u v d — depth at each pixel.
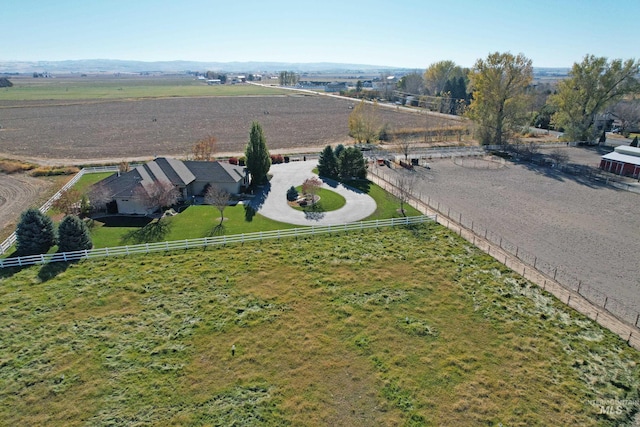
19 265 27.27
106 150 68.56
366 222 34.59
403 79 175.25
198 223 35.12
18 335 20.69
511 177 50.56
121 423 15.92
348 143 74.81
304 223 35.16
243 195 42.69
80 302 23.48
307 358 19.52
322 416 16.38
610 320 22.22
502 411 16.64
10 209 39.66
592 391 17.62
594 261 28.56
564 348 20.16
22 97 164.75
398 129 86.69
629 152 52.94
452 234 33.16
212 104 144.38
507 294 24.72
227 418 16.20
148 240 31.56
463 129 82.25
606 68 66.19
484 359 19.53
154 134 83.81
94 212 37.50
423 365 19.11
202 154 54.88
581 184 47.59
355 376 18.44
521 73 64.69
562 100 71.25
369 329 21.62
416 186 46.28
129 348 19.97
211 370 18.70
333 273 27.11
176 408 16.66
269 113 119.44
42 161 60.00
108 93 190.62
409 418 16.31
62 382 17.84
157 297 24.11
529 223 35.47
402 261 28.77
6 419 16.03
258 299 24.08
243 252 29.70
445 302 24.02
